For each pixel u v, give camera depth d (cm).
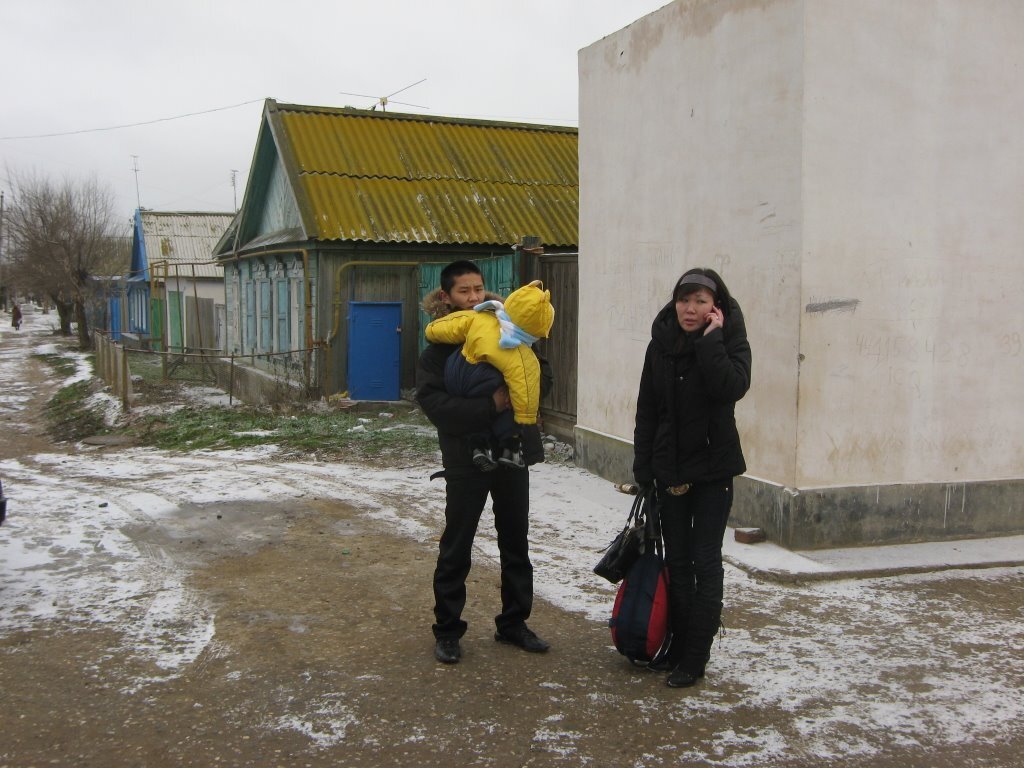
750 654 452
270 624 484
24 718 373
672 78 735
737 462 407
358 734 364
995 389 659
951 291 640
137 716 376
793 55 598
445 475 429
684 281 402
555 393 1041
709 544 410
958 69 628
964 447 654
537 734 367
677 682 410
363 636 469
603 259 862
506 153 1652
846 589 555
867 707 395
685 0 714
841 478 624
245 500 788
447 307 437
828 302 608
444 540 435
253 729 367
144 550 626
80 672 418
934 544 642
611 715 384
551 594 542
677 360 405
